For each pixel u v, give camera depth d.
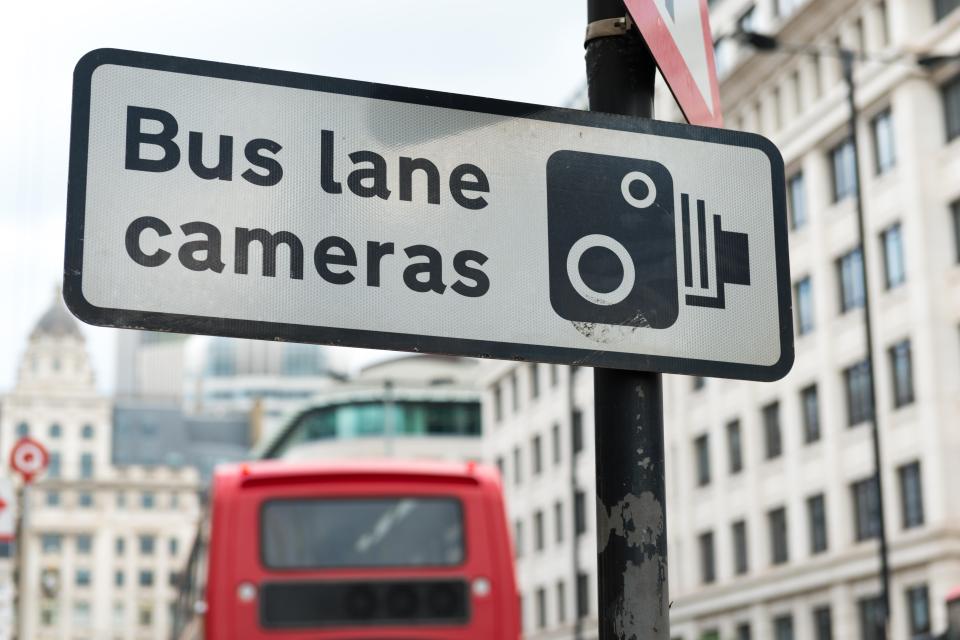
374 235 3.15
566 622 68.31
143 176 3.02
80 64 3.04
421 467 13.75
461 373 96.62
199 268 3.02
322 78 3.17
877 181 47.62
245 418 180.25
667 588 3.32
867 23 48.25
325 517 13.39
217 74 3.11
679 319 3.37
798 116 52.69
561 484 69.62
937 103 46.03
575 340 3.27
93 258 2.97
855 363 48.50
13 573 27.06
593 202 3.36
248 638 12.91
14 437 171.75
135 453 172.50
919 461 44.81
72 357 176.38
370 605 13.15
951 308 44.81
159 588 166.38
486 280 3.22
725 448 56.03
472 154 3.27
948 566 42.94
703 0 3.65
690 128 3.50
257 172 3.09
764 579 52.41
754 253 3.48
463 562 13.41
